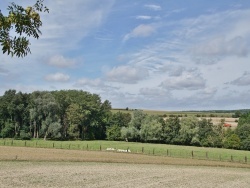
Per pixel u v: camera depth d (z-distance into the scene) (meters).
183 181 34.53
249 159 69.62
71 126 130.75
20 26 7.79
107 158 55.56
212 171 45.97
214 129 117.94
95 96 138.88
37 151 63.25
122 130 123.94
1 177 30.50
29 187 26.20
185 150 87.50
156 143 121.19
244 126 108.25
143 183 31.83
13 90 131.38
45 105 126.12
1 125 129.00
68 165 43.12
